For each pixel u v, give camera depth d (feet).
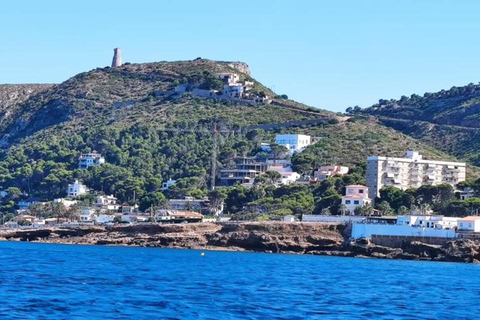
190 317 421.59
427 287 615.57
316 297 518.78
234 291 538.88
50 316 412.16
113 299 478.59
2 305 437.58
